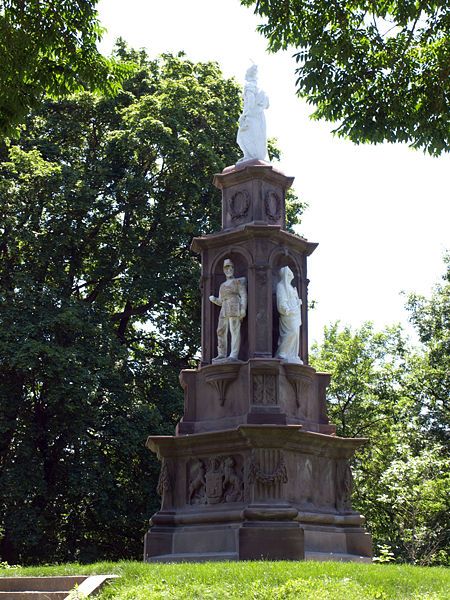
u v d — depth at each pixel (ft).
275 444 55.42
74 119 110.01
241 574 42.09
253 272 60.90
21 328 90.02
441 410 122.42
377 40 46.57
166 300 106.83
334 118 47.29
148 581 42.19
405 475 90.48
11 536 89.92
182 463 59.16
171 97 105.70
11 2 47.09
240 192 64.44
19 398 93.15
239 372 58.80
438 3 44.14
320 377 62.59
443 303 131.75
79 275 106.22
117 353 96.53
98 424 93.20
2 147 105.09
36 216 98.22
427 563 87.97
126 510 96.27
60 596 42.65
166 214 104.32
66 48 48.24
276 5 46.09
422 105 46.55
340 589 39.19
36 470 90.79
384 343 135.54
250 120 66.54
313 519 56.59
